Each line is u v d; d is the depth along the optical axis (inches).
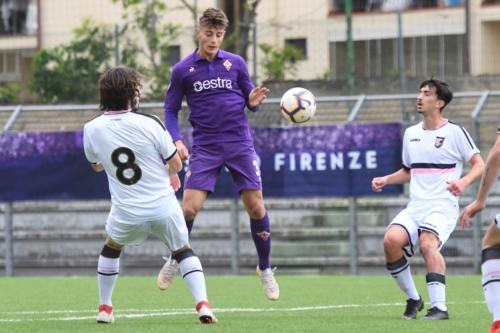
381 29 2313.0
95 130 758.5
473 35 2289.6
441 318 855.7
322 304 1066.1
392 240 858.1
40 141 1734.7
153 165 762.8
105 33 2272.4
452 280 1443.2
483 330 770.2
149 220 762.8
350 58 2007.9
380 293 1227.9
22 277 1684.3
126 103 761.6
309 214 1834.4
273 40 2335.1
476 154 859.4
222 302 1098.1
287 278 1539.1
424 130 878.4
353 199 1679.4
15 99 2447.1
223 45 2240.4
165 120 920.3
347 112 1823.3
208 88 913.5
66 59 2295.8
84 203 1913.1
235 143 921.5
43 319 889.5
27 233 1895.9
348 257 1774.1
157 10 2544.3
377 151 1654.8
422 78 2030.0
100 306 822.5
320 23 2225.6
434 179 868.0
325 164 1672.0
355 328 786.2
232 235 1733.5
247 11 2463.1
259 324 813.9
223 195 1692.9
